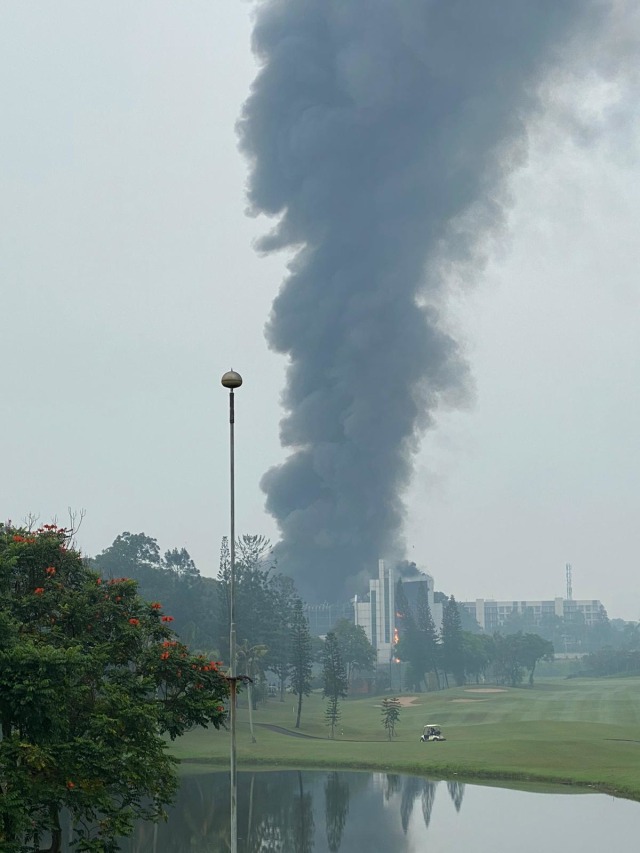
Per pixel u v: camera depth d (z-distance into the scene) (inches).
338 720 6771.7
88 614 1530.5
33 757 1236.5
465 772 4185.5
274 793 3747.5
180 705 1552.7
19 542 1504.7
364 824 3085.6
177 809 3351.4
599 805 3388.3
